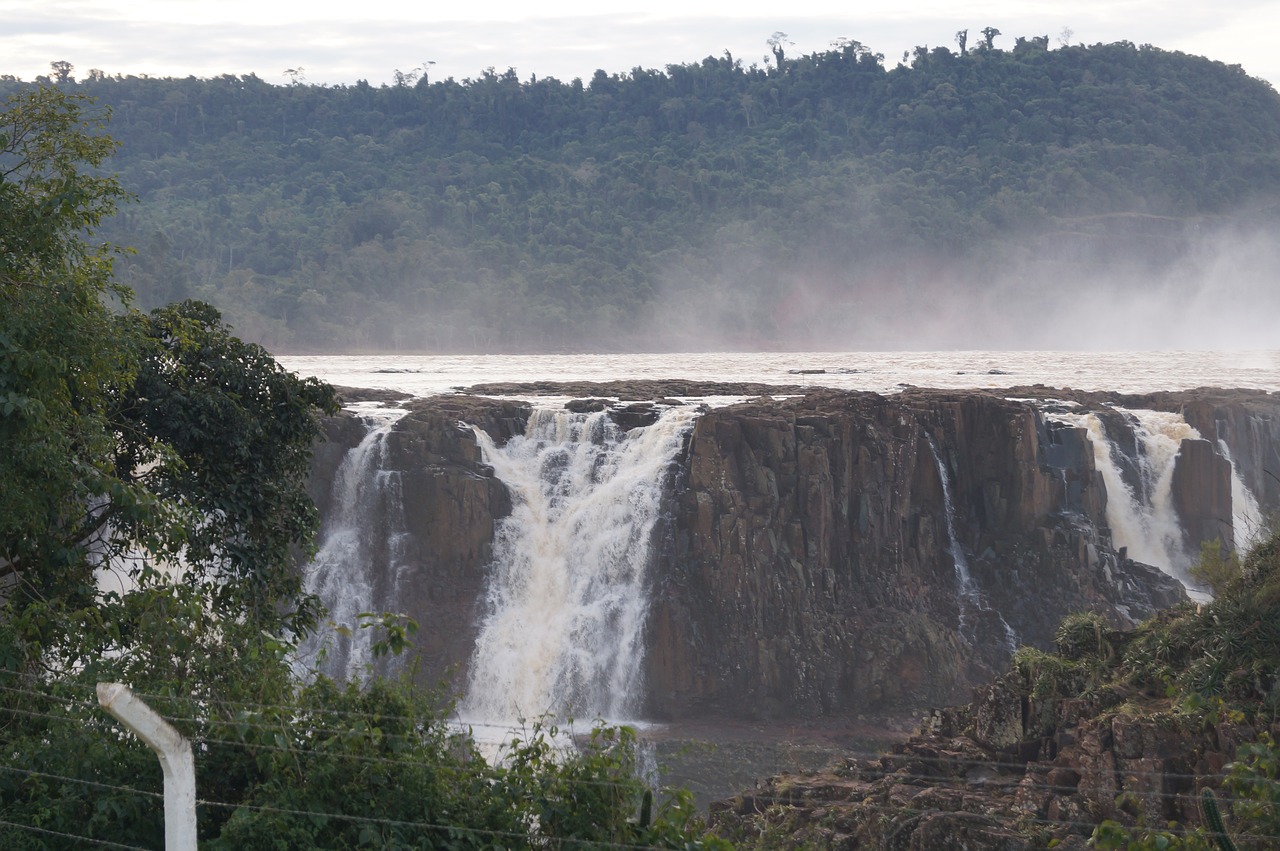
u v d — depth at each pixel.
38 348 33.91
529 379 199.12
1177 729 40.38
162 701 29.17
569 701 98.62
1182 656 44.31
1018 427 106.62
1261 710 39.91
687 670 97.38
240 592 45.22
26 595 35.19
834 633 97.75
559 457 109.62
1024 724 46.72
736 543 99.50
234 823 26.73
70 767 28.23
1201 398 123.31
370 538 105.25
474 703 99.62
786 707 95.94
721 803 48.94
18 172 39.50
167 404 45.69
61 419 35.03
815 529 100.94
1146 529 112.50
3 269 34.09
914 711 94.88
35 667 32.47
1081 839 38.00
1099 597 102.81
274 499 49.16
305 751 28.80
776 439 102.19
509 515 106.62
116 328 38.06
